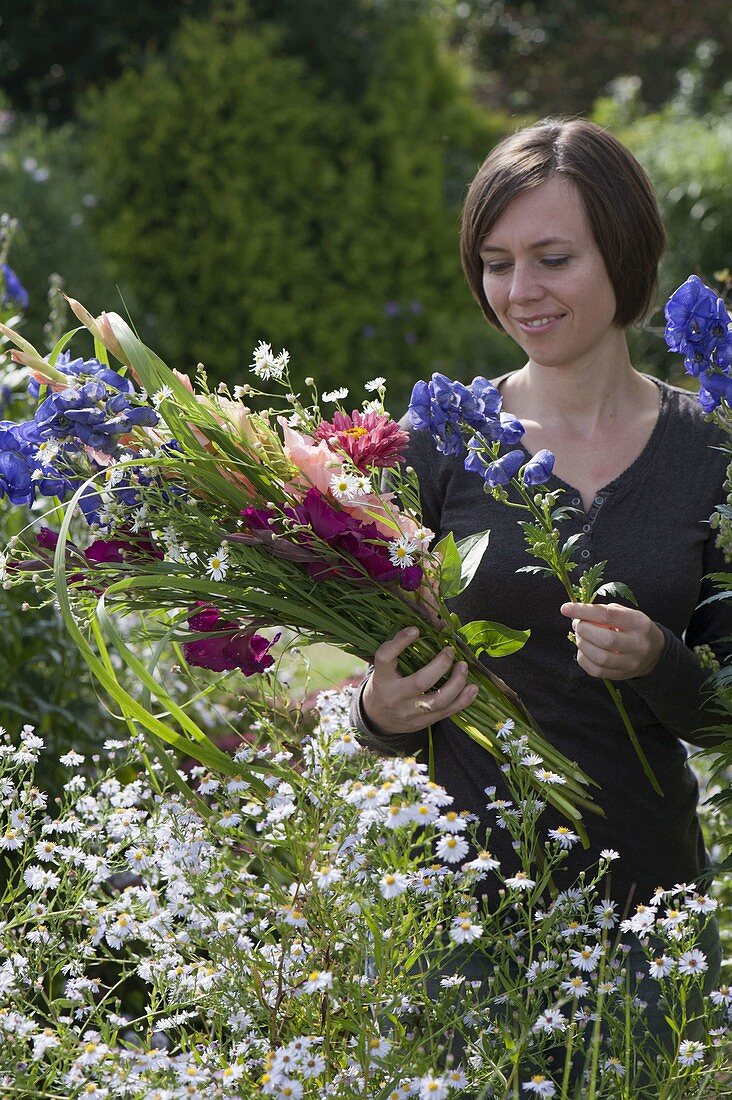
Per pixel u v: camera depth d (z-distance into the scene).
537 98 14.39
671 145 8.42
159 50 9.20
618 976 1.64
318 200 8.09
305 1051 1.44
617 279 1.83
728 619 1.92
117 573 1.66
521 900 1.69
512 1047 1.51
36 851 1.69
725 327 1.59
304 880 1.54
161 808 1.68
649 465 1.87
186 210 7.80
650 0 14.29
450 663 1.68
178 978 1.62
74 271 6.59
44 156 7.34
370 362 8.03
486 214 1.83
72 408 1.57
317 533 1.59
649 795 1.87
